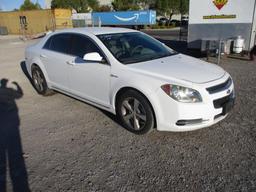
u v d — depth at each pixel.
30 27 37.00
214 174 2.90
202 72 3.71
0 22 38.97
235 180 2.79
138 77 3.61
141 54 4.34
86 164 3.18
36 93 6.14
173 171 2.98
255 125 4.00
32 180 2.91
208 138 3.67
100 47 4.20
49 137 3.90
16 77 7.89
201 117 3.33
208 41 9.59
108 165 3.14
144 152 3.38
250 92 5.61
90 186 2.78
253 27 9.50
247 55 10.09
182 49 12.99
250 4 9.28
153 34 27.41
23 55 12.71
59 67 5.00
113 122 4.32
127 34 4.74
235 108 4.70
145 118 3.63
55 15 34.88
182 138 3.70
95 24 42.38
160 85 3.40
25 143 3.74
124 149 3.47
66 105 5.22
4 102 5.56
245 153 3.27
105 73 4.02
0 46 18.25
